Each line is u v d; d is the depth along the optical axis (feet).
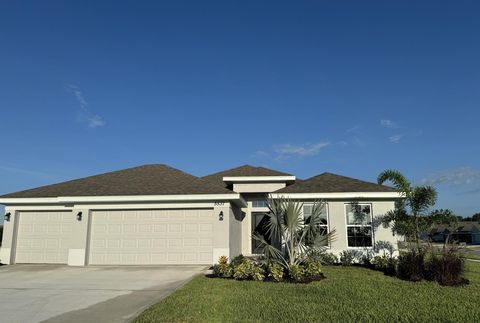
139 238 53.83
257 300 29.86
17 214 57.88
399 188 49.03
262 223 69.51
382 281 39.32
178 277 42.50
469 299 30.83
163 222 54.08
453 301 29.99
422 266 40.65
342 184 60.23
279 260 43.09
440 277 38.88
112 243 53.93
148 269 49.14
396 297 31.24
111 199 53.93
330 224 57.16
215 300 29.89
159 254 53.21
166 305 28.19
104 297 32.19
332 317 24.82
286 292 33.17
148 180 59.77
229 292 33.17
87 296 32.65
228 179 69.56
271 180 69.41
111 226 54.49
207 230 53.52
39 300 31.19
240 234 66.69
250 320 24.14
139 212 54.54
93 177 63.10
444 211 46.83
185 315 25.40
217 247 52.37
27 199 56.18
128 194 53.93
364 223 57.21
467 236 233.76
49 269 50.01
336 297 31.17
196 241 53.31
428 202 47.34
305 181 64.18
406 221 49.26
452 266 39.22
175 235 53.62
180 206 54.08
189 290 34.09
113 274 45.11
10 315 26.53
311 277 40.24
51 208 57.31
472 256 90.58
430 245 44.52
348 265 54.08
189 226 53.78
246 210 69.72
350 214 57.72
